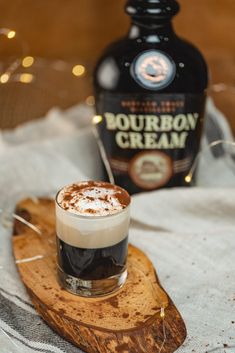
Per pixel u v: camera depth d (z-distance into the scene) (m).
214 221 0.49
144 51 0.48
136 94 0.49
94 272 0.40
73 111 0.69
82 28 0.77
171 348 0.37
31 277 0.42
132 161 0.52
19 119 0.69
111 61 0.49
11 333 0.39
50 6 0.76
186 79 0.49
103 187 0.42
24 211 0.49
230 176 0.58
